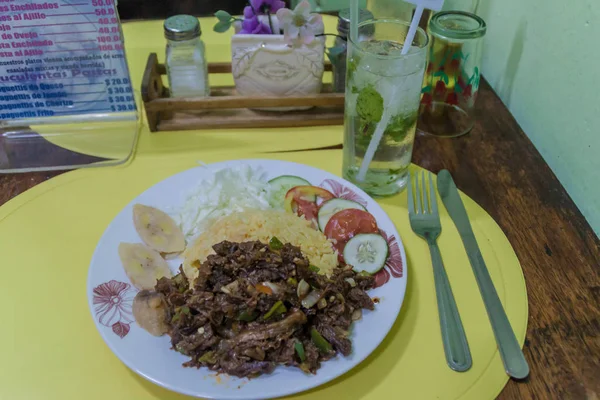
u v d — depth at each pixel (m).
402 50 0.84
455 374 0.70
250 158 1.05
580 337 0.75
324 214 0.89
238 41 1.07
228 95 1.20
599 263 0.86
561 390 0.69
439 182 1.00
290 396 0.67
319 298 0.71
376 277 0.78
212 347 0.68
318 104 1.12
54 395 0.68
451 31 1.04
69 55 1.01
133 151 1.07
